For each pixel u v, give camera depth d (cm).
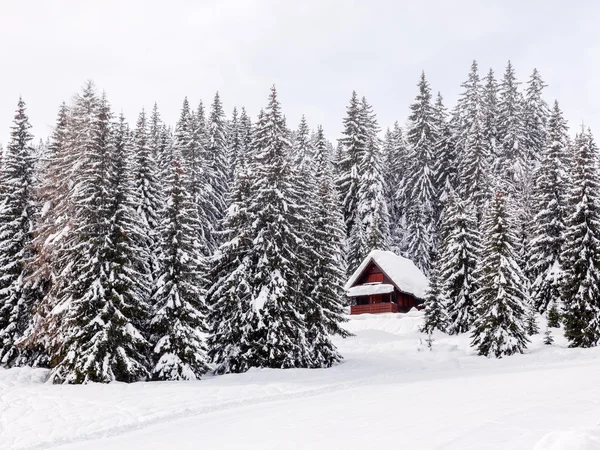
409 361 2783
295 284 2609
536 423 862
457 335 3622
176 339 2192
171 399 1580
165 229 2297
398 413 1149
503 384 1576
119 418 1329
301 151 6544
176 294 2225
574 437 668
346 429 1016
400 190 6775
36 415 1374
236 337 2497
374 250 5075
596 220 2992
